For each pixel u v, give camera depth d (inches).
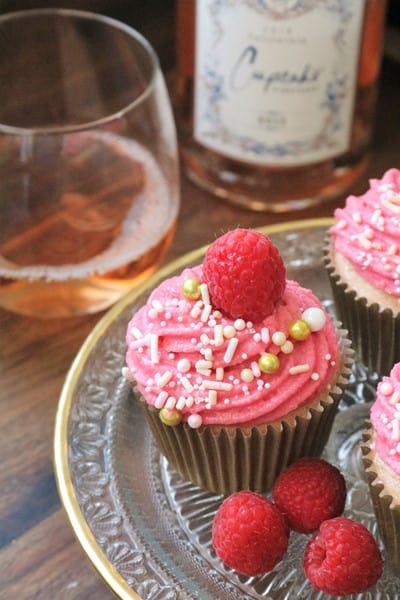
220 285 15.1
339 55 18.8
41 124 20.2
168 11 23.0
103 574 14.7
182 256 18.6
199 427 15.4
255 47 18.6
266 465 16.0
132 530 15.3
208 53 19.1
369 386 17.4
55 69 19.7
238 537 14.5
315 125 19.5
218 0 18.4
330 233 17.7
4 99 19.8
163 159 18.6
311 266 18.4
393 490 14.7
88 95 19.9
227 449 15.6
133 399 16.8
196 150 20.6
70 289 17.9
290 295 15.8
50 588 15.5
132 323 15.9
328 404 15.6
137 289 17.5
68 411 16.2
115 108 19.9
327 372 15.6
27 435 17.0
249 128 19.5
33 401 17.4
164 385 15.3
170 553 15.2
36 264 17.7
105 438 16.3
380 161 21.1
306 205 20.3
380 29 19.7
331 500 14.9
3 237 17.9
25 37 19.3
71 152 17.9
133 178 18.5
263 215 20.2
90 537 15.0
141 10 22.9
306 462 15.2
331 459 16.4
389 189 17.1
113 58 19.2
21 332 18.4
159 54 22.7
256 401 15.2
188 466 16.1
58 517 16.1
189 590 14.8
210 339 15.3
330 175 20.4
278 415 15.4
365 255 16.8
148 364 15.5
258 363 15.3
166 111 18.3
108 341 17.1
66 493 15.4
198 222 20.1
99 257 17.8
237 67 18.9
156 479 16.2
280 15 18.2
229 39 18.7
